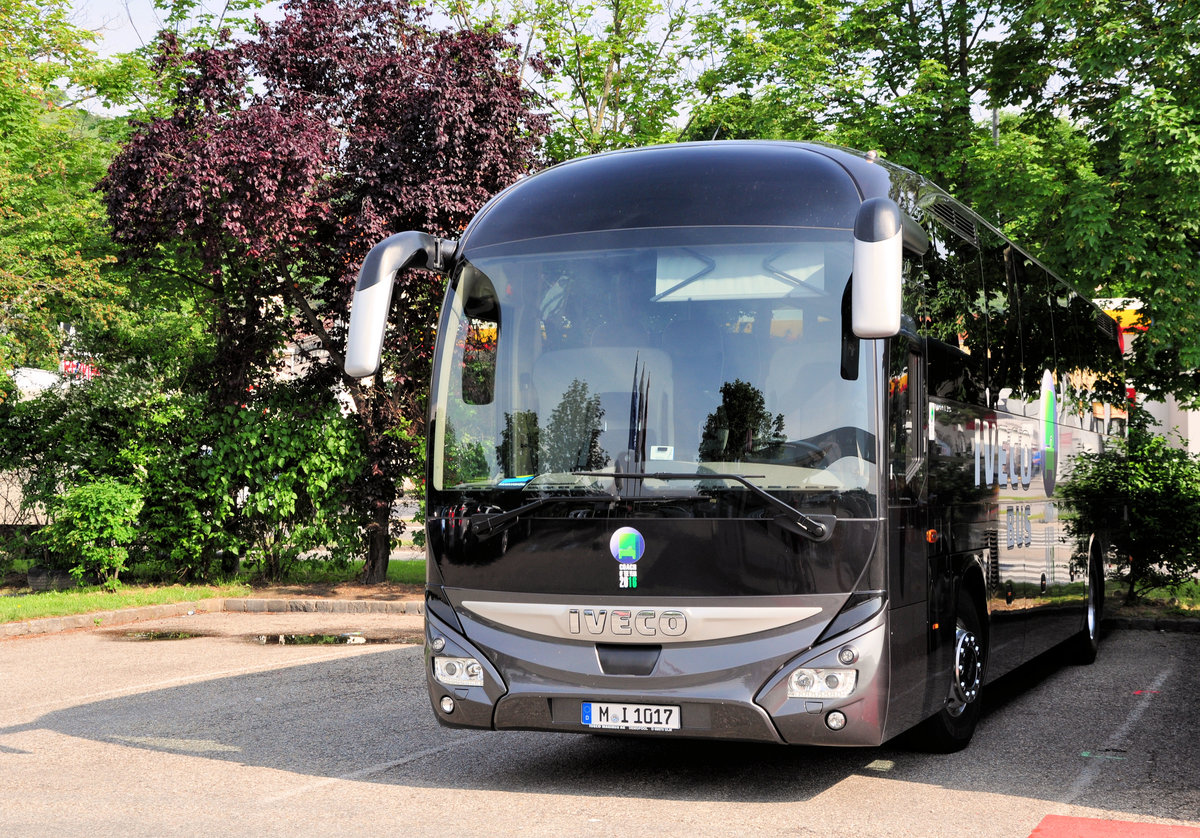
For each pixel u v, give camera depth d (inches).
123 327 813.2
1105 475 495.2
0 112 892.0
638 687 230.4
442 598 250.4
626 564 232.4
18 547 701.9
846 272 235.9
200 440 669.9
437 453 255.8
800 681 223.9
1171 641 493.0
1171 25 649.6
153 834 215.6
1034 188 714.8
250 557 679.7
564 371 246.8
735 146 264.4
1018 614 336.5
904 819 223.8
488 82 645.9
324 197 633.0
